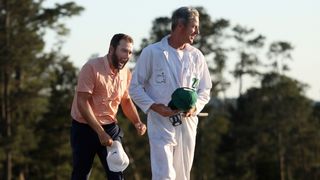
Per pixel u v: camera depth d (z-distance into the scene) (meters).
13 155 73.38
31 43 69.38
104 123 12.78
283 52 106.12
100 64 12.58
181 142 12.25
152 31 89.62
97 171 76.06
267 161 105.19
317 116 114.69
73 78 76.56
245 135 103.69
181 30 11.92
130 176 90.69
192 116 12.25
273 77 106.12
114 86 12.72
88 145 12.83
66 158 78.50
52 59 71.56
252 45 103.25
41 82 72.69
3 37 69.25
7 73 71.12
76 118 12.85
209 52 91.44
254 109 106.25
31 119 75.88
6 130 72.25
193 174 98.25
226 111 107.00
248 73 104.69
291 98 106.31
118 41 12.45
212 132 97.75
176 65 12.05
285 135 106.12
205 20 91.12
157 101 12.05
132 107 13.24
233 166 102.25
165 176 12.03
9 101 71.62
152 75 12.08
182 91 11.84
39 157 77.88
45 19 69.19
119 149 12.54
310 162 107.19
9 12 69.00
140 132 13.32
